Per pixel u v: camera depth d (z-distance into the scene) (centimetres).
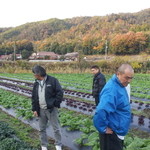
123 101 178
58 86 281
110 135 182
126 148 260
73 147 324
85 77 1484
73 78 1407
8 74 1814
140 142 268
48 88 277
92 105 603
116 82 180
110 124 178
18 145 291
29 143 333
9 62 2133
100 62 1809
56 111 289
